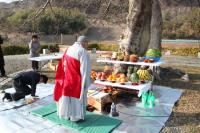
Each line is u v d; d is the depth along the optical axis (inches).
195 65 671.8
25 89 301.6
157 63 312.0
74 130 224.5
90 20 1561.3
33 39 484.7
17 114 261.0
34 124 237.0
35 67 495.2
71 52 237.0
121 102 305.6
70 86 234.7
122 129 230.1
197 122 251.8
